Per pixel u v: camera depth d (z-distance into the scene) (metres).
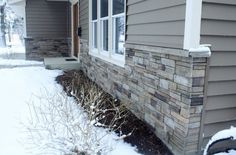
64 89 6.25
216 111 3.12
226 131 2.64
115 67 5.45
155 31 3.63
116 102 5.17
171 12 3.21
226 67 3.08
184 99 3.04
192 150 3.06
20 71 9.14
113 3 5.53
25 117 4.56
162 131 3.54
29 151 3.36
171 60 3.28
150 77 3.86
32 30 11.73
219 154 2.66
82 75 8.27
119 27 5.33
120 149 3.42
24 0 11.14
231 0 2.97
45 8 11.69
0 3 27.70
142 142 3.59
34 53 11.91
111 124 3.66
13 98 5.80
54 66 9.51
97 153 3.11
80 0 8.92
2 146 3.53
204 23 2.91
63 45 12.14
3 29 32.22
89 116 3.50
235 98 3.18
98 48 6.62
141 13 4.04
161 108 3.56
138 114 4.33
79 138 3.08
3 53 19.94
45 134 3.69
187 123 3.00
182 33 3.01
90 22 7.37
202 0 2.85
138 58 4.25
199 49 2.85
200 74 2.93
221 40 3.01
